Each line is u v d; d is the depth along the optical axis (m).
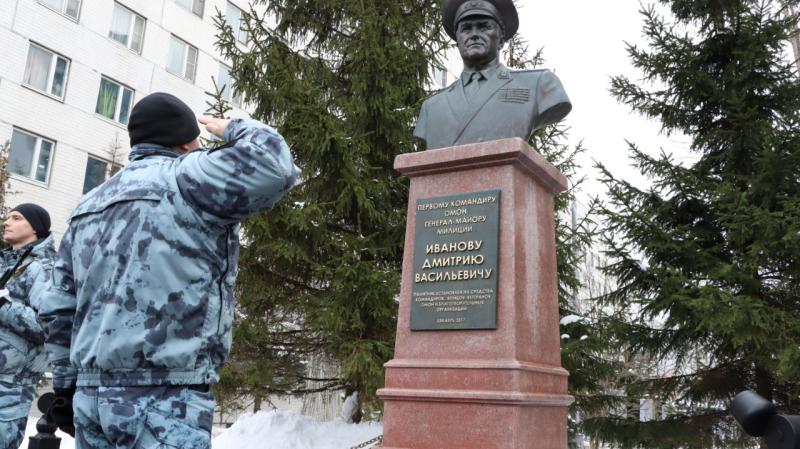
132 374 1.84
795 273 8.19
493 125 5.38
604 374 8.88
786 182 8.20
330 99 9.39
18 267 4.49
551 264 5.35
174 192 1.94
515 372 4.49
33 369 4.32
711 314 7.81
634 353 9.55
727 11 9.34
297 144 8.59
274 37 9.34
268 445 7.85
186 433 1.83
